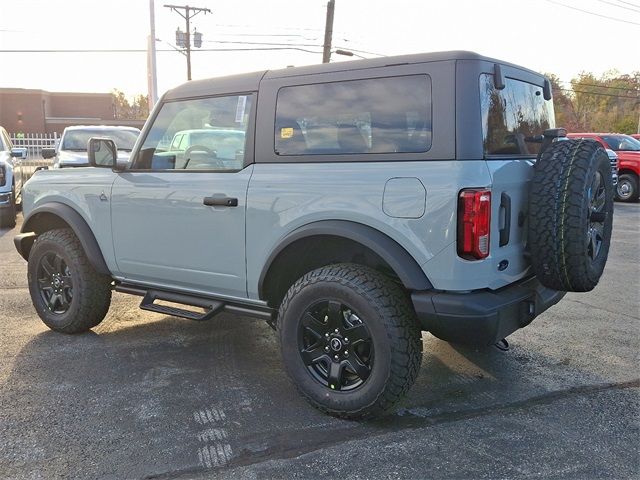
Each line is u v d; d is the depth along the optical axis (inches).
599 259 140.5
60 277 192.5
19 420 133.3
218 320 211.8
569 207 125.0
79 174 185.3
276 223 139.9
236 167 150.9
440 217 118.7
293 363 139.8
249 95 149.8
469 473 113.4
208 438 126.4
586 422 135.3
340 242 139.9
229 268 151.5
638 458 119.5
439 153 121.1
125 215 170.9
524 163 135.5
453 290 120.4
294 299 137.4
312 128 138.9
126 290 181.2
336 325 133.2
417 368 129.2
